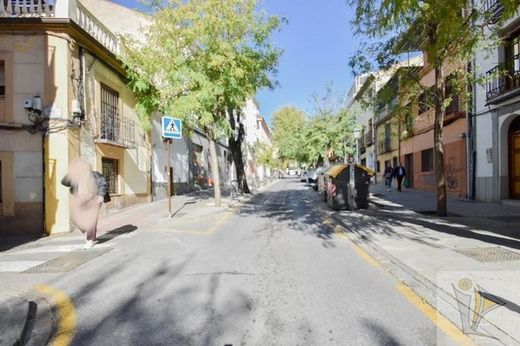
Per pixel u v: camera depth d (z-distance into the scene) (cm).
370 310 437
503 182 1481
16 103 1078
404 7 622
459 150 1802
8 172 1071
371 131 3938
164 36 1346
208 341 368
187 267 641
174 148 2266
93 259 722
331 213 1328
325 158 3444
